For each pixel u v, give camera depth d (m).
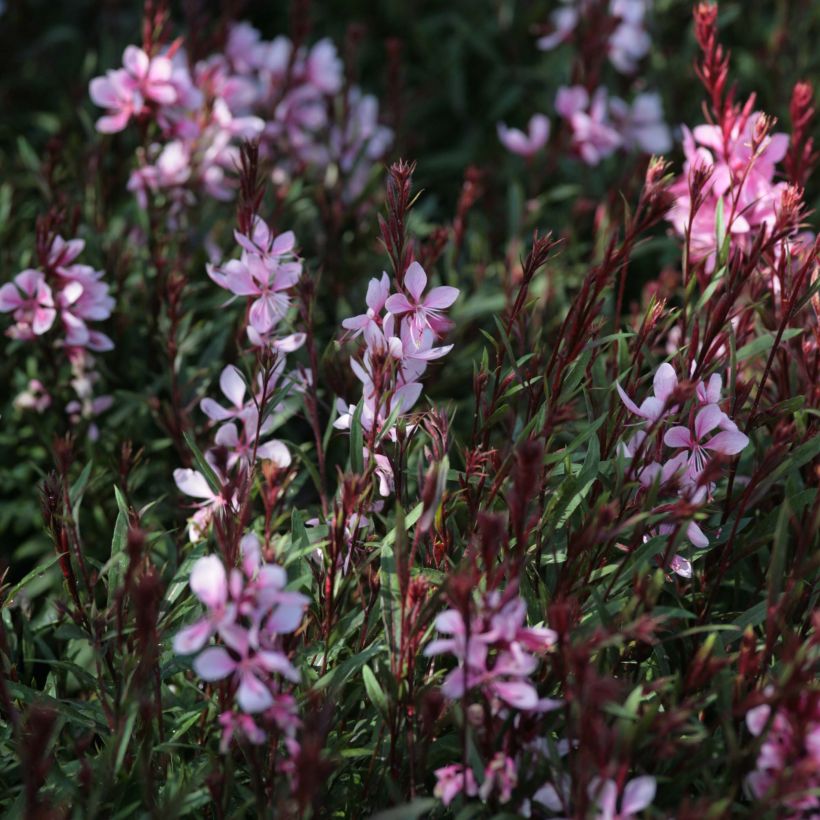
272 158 1.68
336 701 1.27
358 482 1.25
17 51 1.97
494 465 1.29
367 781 1.26
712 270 1.38
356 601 1.33
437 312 1.30
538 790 1.22
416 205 1.78
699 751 1.24
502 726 1.22
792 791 1.19
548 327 1.54
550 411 1.29
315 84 1.71
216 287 1.56
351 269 1.59
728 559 1.31
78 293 1.40
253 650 1.21
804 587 1.31
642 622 1.20
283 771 1.22
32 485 1.51
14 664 1.33
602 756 1.18
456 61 2.00
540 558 1.29
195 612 1.29
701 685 1.24
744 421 1.34
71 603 1.37
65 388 1.48
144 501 1.48
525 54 2.09
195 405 1.49
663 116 1.82
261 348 1.34
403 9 2.17
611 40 1.74
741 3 2.09
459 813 1.23
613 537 1.26
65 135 1.71
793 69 1.86
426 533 1.31
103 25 2.07
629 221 1.31
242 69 1.73
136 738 1.27
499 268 1.64
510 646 1.20
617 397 1.32
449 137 2.07
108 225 1.61
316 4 2.25
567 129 1.68
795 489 1.35
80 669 1.29
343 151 1.65
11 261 1.56
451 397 1.56
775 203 1.35
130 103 1.51
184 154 1.57
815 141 1.70
